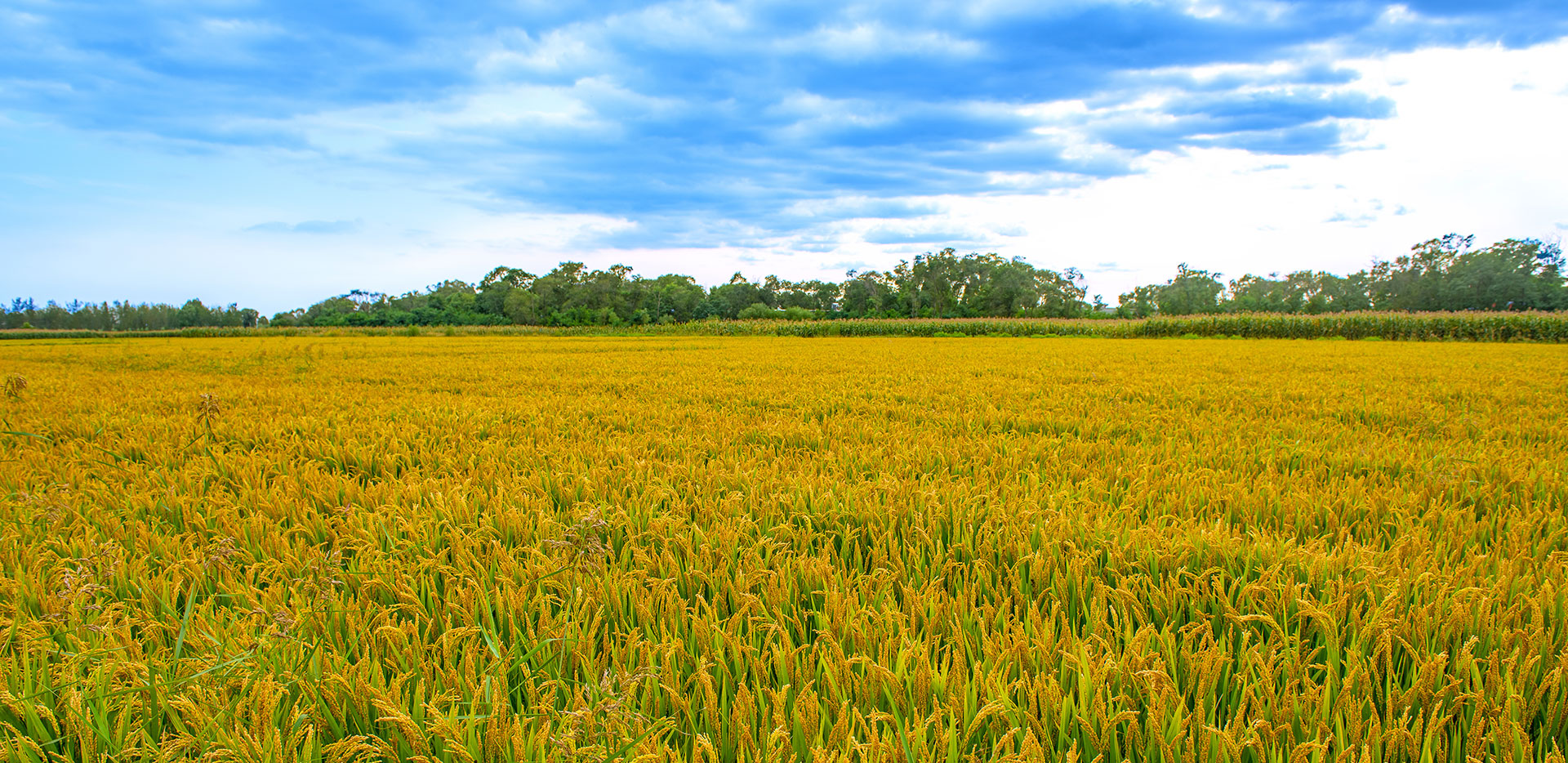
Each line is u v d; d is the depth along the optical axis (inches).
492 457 165.5
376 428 209.2
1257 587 78.1
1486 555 92.0
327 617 80.3
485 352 890.7
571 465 153.2
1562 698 60.1
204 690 62.6
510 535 107.4
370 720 62.6
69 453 176.6
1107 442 186.2
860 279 4124.0
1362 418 245.8
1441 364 517.0
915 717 60.4
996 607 84.4
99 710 60.0
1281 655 70.3
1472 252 3122.5
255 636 73.2
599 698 61.5
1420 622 73.1
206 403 195.8
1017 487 131.3
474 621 78.7
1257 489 128.3
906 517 112.5
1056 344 1122.0
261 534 109.5
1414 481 143.2
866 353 771.4
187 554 102.8
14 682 64.2
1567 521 112.9
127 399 299.6
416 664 69.2
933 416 243.3
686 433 206.1
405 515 117.4
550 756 55.3
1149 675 61.2
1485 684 65.8
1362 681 64.5
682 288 4453.7
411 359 673.0
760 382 382.0
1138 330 1680.6
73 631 74.8
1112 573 91.4
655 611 82.6
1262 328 1530.5
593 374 453.7
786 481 137.6
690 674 70.2
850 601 79.2
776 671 71.2
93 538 103.3
